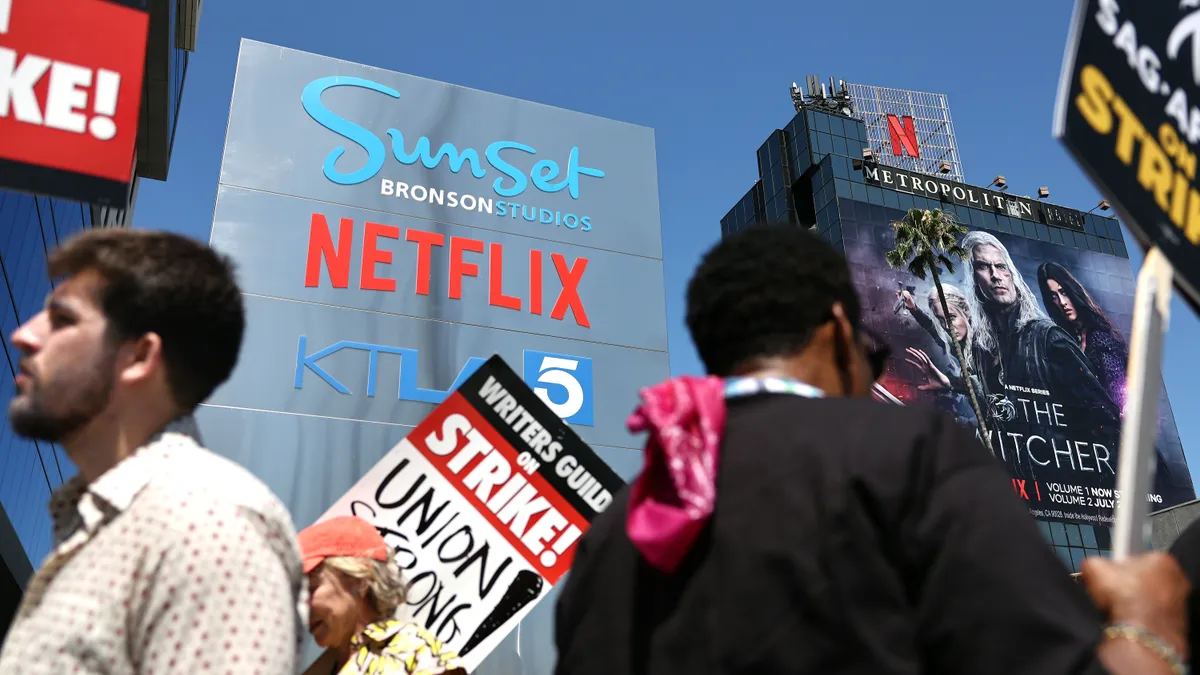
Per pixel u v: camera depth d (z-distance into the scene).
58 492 1.44
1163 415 54.12
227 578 1.20
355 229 9.69
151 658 1.15
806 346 1.27
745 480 1.08
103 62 2.24
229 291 1.57
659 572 1.15
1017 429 47.34
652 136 11.82
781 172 57.50
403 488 3.48
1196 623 1.46
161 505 1.24
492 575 3.43
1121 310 53.97
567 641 1.28
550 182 10.89
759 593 0.98
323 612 2.79
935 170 59.28
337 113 10.23
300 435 8.51
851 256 49.75
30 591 1.29
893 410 1.09
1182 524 13.41
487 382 3.63
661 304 10.66
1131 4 1.56
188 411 1.49
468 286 9.87
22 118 2.12
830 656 0.93
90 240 1.49
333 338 9.06
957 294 50.25
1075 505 46.69
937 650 0.92
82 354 1.40
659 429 1.12
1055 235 55.09
